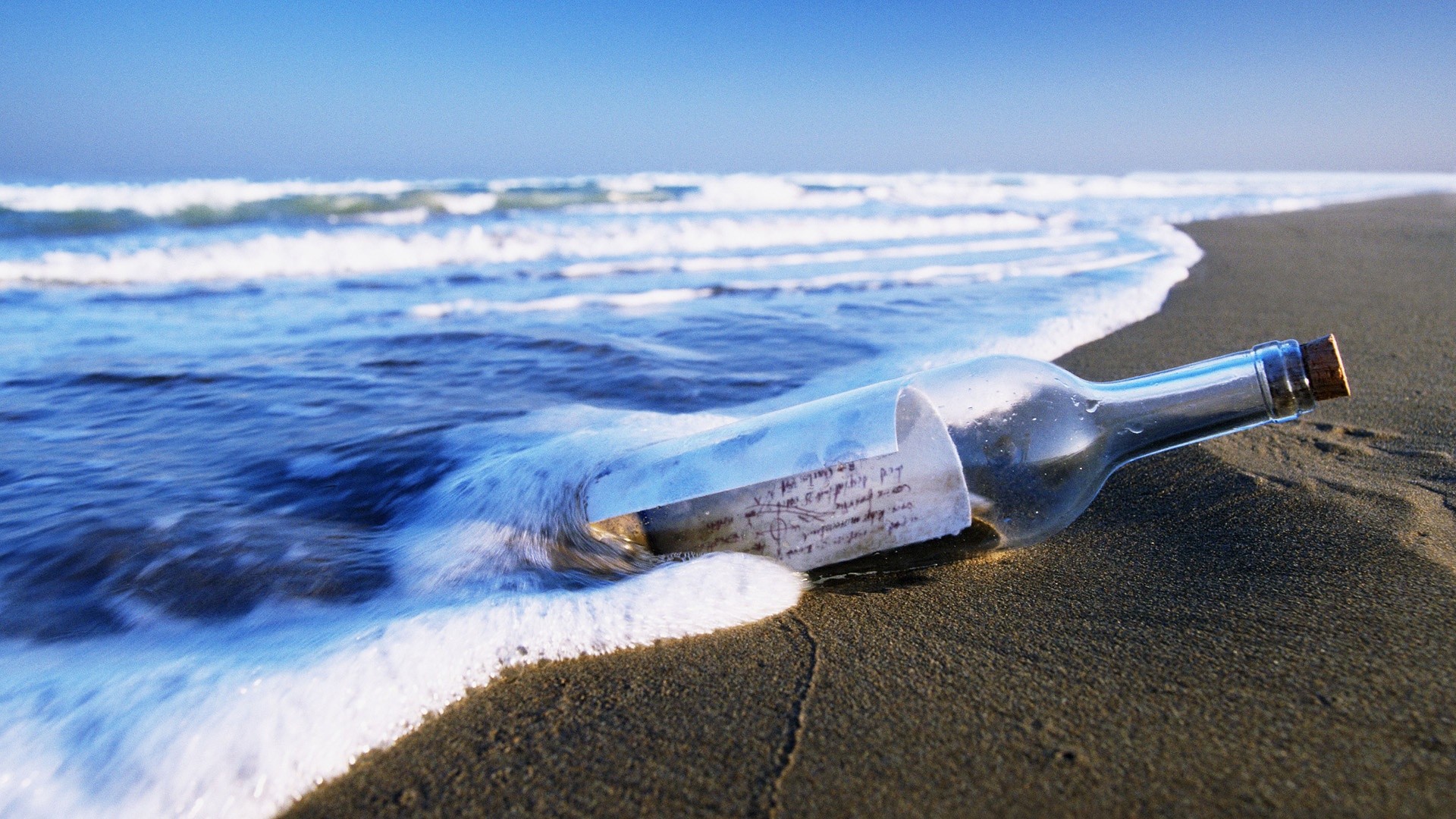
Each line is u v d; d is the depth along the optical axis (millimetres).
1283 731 286
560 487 457
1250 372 362
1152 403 382
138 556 441
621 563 415
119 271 1509
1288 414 362
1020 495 384
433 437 624
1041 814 261
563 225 2205
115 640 373
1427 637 332
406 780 294
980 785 276
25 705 313
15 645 367
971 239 2160
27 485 543
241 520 493
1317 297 1191
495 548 432
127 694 319
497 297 1312
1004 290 1298
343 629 372
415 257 1760
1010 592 398
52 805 278
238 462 591
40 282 1442
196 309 1225
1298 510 450
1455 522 429
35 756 290
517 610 372
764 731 309
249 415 699
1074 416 389
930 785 277
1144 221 2574
